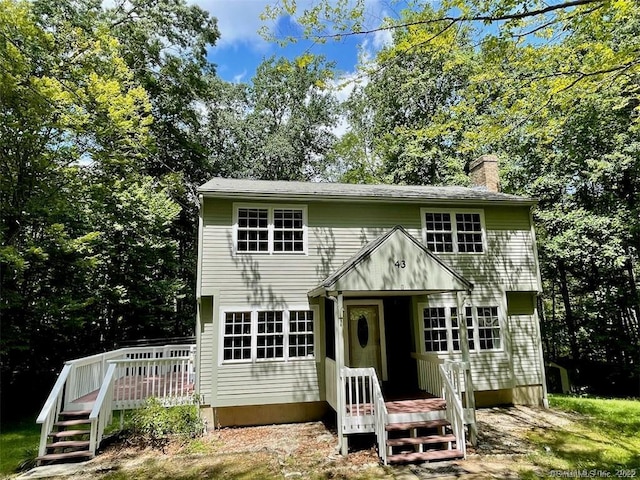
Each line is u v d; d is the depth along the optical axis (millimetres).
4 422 10633
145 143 15812
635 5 5605
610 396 15750
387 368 10641
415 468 6836
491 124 7324
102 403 8336
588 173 14859
